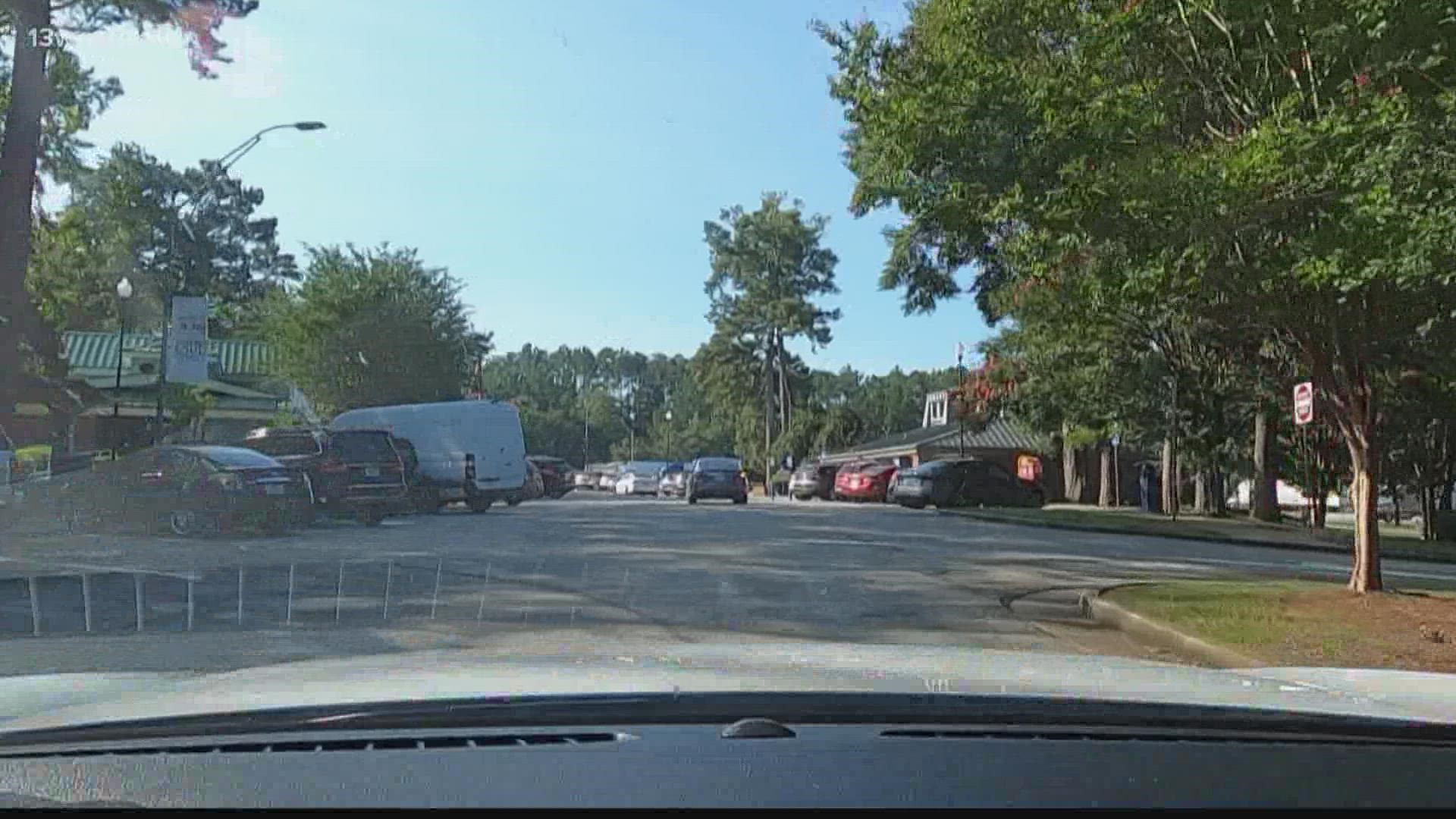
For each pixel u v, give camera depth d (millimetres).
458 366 46812
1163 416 35219
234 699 2963
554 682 3143
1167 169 11164
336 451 23047
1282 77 11688
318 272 44562
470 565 15750
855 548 19734
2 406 23172
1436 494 33594
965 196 12898
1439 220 8734
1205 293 12102
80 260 44094
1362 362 13055
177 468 19953
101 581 13625
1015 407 41156
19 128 22766
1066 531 27453
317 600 12453
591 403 133125
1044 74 12297
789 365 83812
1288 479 45656
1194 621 11531
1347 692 3619
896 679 3383
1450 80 9742
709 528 24219
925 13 14969
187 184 61125
